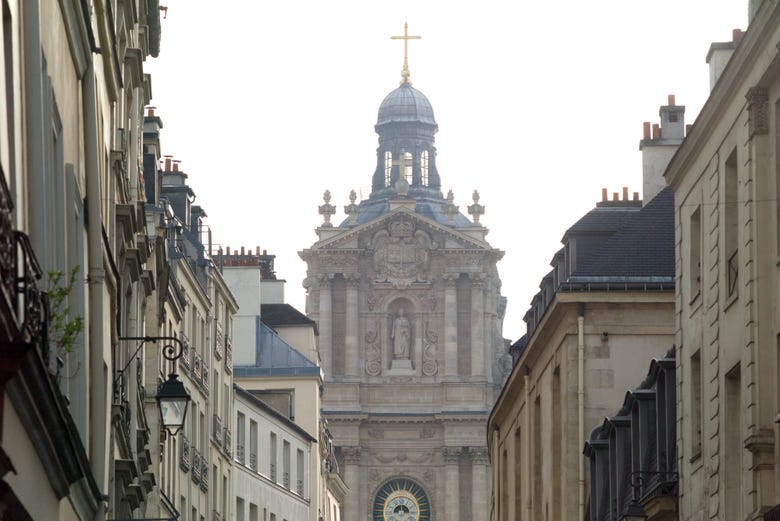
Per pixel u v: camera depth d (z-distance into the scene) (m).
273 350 168.12
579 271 87.25
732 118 56.31
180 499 106.38
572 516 85.81
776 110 51.44
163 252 84.19
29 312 25.38
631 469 71.81
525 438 103.31
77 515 39.84
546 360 94.50
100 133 46.28
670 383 67.25
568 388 86.50
